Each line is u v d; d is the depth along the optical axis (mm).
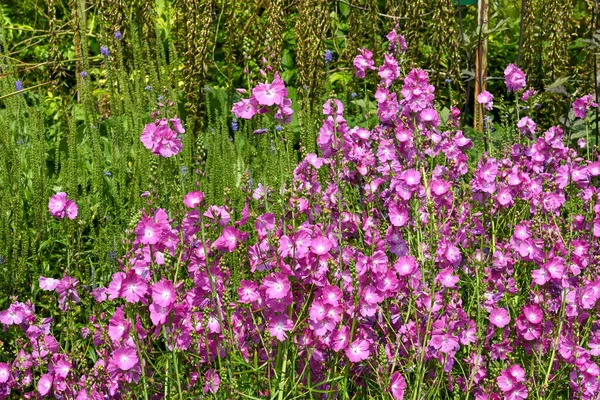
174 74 3762
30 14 4918
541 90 3979
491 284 2305
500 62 4477
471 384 2170
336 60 4547
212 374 2111
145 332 2062
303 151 2436
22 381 2207
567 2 3861
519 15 4531
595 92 3500
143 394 2098
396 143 2428
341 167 2242
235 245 2059
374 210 2354
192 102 3680
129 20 3756
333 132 2293
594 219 2359
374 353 2193
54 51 3908
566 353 2197
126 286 1991
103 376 2129
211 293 2055
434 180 2309
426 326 2158
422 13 3744
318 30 3607
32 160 2904
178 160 2465
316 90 3641
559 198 2482
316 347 2121
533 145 2594
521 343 2293
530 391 2188
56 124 3836
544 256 2256
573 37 4406
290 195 2064
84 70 3564
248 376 2152
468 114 3982
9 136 2998
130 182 3029
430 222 2201
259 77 3926
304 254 2029
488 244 2420
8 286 2613
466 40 3902
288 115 2184
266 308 2086
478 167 2502
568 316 2264
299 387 2084
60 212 2361
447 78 3889
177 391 2088
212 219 2098
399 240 2234
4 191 2795
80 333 2412
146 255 2064
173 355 2010
